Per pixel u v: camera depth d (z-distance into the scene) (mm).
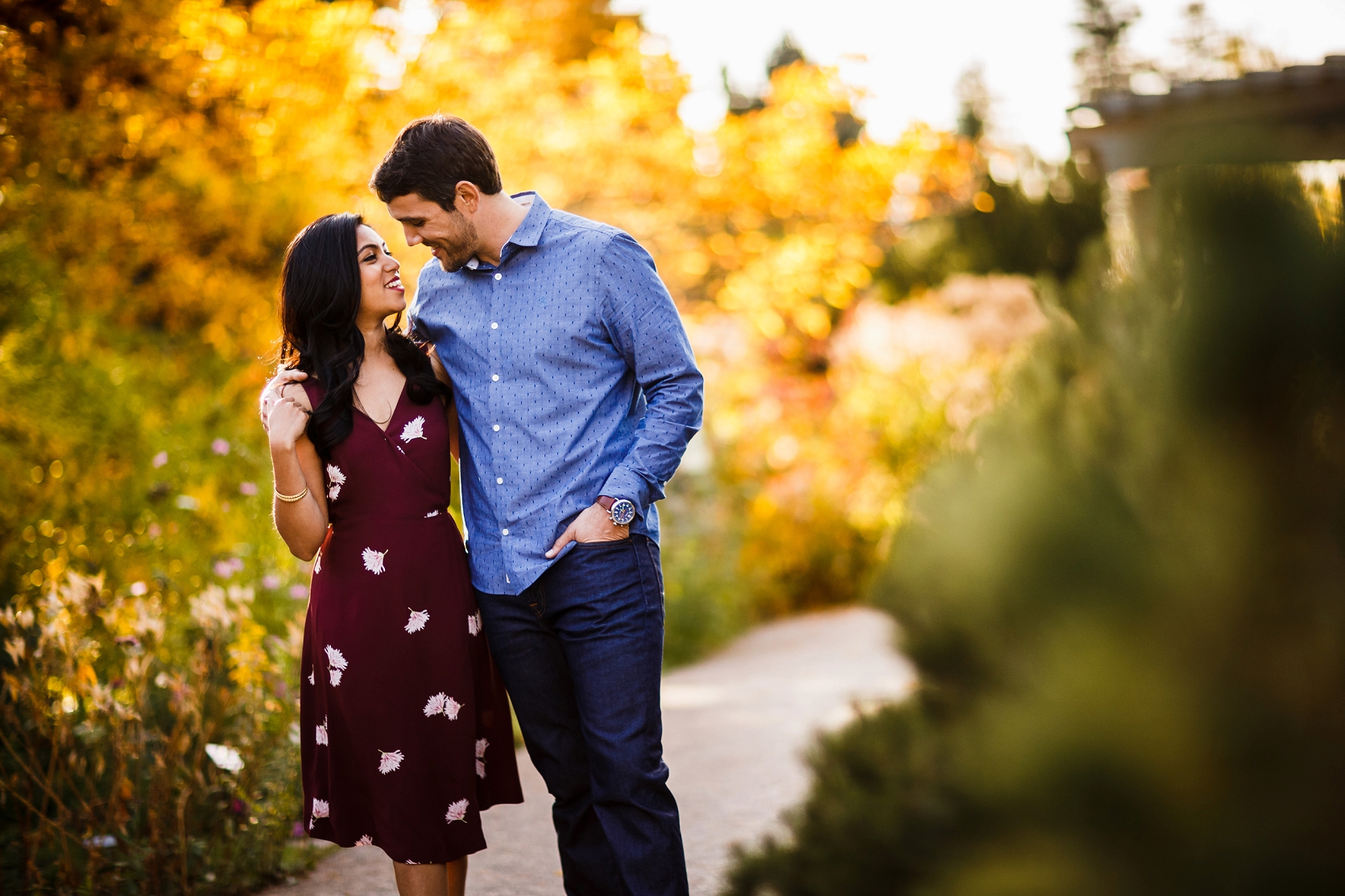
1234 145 1212
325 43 6977
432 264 2623
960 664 1259
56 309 5254
